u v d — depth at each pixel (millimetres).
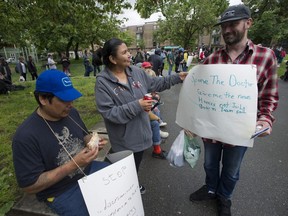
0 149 3111
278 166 2844
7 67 9375
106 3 4395
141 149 1933
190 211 2104
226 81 1525
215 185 2125
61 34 21672
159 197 2303
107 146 3057
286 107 5633
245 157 3078
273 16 17969
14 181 2348
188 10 22719
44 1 4105
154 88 2090
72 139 1491
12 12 4941
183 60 11336
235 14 1419
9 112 5105
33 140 1261
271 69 1524
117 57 1705
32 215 1895
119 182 1350
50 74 1285
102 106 1724
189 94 1773
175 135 3932
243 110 1505
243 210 2104
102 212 1250
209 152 1969
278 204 2170
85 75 13156
